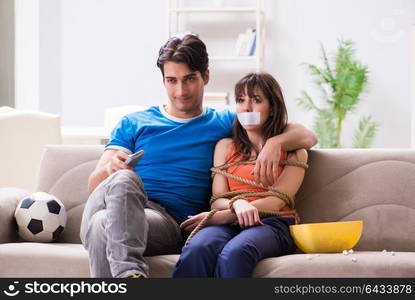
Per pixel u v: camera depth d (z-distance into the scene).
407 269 2.09
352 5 7.12
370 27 7.10
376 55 7.09
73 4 7.33
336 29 7.16
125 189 2.12
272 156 2.44
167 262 2.26
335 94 6.73
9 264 2.35
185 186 2.60
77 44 7.34
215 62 7.27
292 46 7.22
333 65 7.16
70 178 2.86
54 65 7.32
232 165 2.53
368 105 7.12
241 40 6.99
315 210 2.63
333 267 2.10
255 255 2.16
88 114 7.36
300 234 2.32
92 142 5.26
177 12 7.14
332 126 6.75
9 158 3.98
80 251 2.38
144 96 7.38
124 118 2.75
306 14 7.20
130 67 7.37
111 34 7.36
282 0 7.22
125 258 2.00
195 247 2.18
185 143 2.64
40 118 4.04
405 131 7.08
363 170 2.65
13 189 2.85
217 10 6.97
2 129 3.97
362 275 2.08
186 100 2.63
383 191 2.60
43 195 2.71
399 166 2.63
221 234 2.25
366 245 2.56
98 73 7.36
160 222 2.38
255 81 2.56
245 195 2.44
